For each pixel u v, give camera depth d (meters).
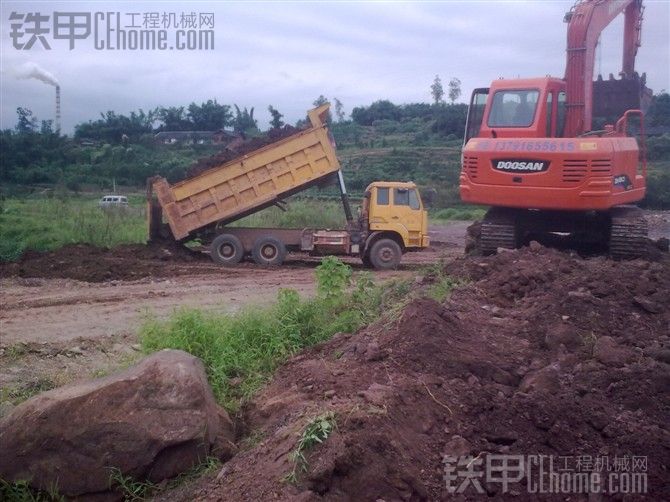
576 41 12.06
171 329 8.31
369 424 5.21
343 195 18.98
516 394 6.12
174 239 19.17
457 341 7.14
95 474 5.75
